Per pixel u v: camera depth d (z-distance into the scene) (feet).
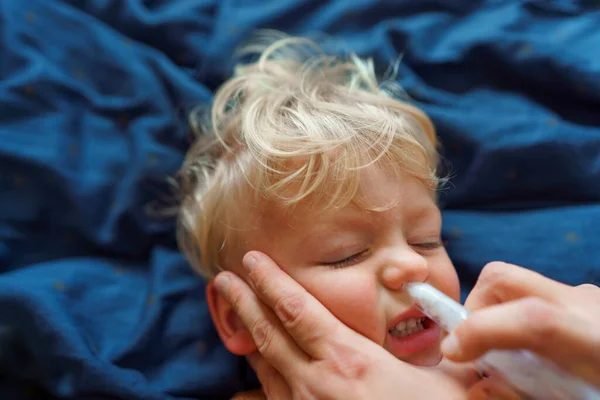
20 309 2.63
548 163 3.18
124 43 3.49
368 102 2.63
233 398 2.71
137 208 3.17
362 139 2.32
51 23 3.46
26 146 3.08
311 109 2.52
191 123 3.31
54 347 2.60
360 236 2.19
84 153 3.23
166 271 3.07
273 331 2.16
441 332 2.24
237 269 2.47
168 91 3.42
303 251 2.21
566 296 1.61
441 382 1.86
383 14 3.62
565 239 3.01
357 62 3.21
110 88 3.42
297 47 3.46
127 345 2.80
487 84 3.51
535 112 3.33
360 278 2.15
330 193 2.20
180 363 2.86
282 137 2.34
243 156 2.44
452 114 3.24
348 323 2.13
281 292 2.10
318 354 2.01
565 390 1.52
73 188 3.11
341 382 1.93
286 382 2.24
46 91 3.24
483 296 1.84
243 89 2.92
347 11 3.58
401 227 2.25
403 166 2.33
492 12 3.61
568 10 3.60
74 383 2.60
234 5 3.59
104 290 3.03
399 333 2.23
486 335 1.45
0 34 3.30
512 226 3.12
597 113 3.41
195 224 2.76
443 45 3.51
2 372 2.72
